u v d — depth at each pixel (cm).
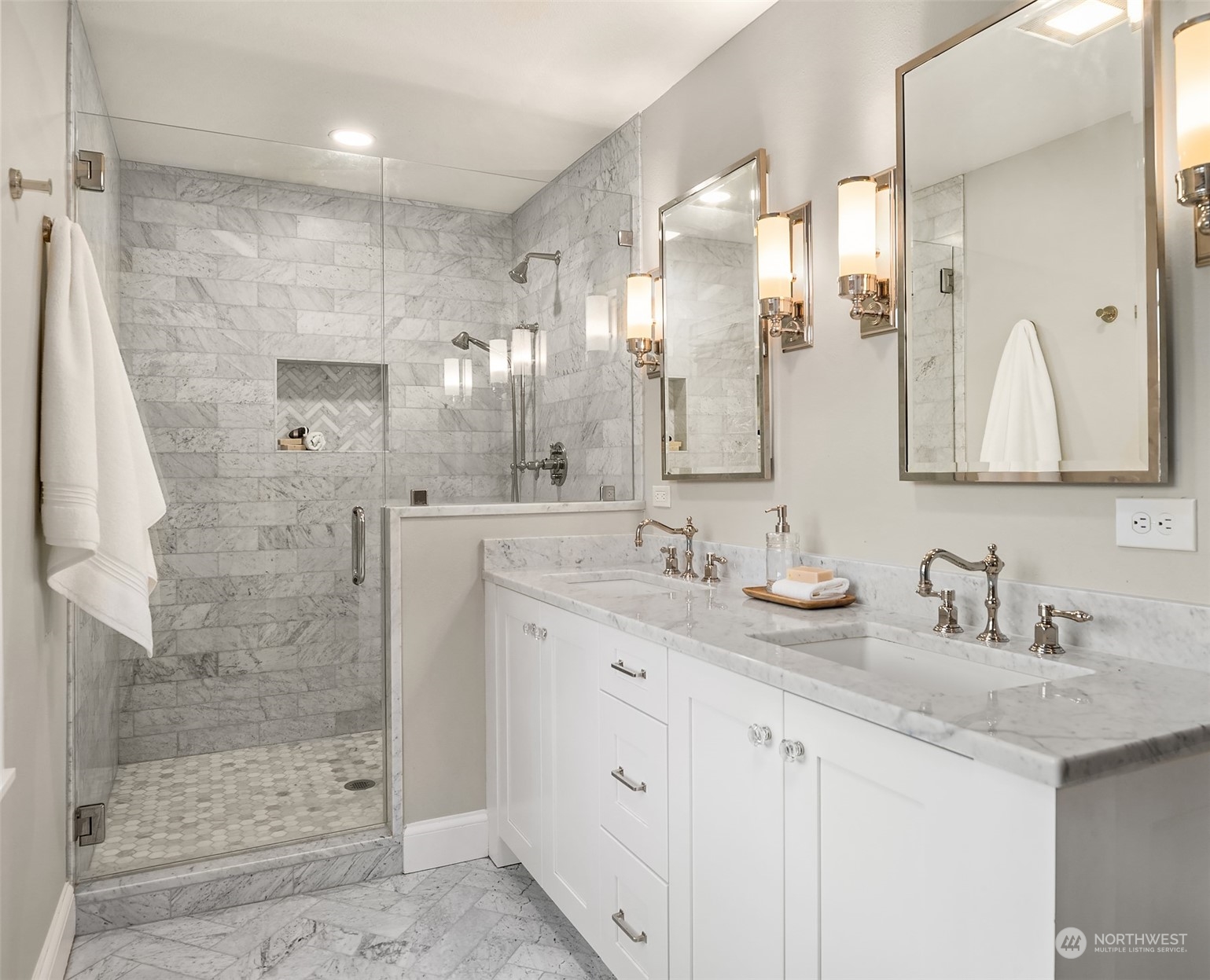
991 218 161
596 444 290
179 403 242
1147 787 93
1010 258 158
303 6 233
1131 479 136
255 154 248
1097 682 118
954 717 99
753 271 234
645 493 296
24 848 164
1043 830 86
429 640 257
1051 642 142
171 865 230
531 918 221
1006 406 158
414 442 265
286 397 253
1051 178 150
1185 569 131
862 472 199
